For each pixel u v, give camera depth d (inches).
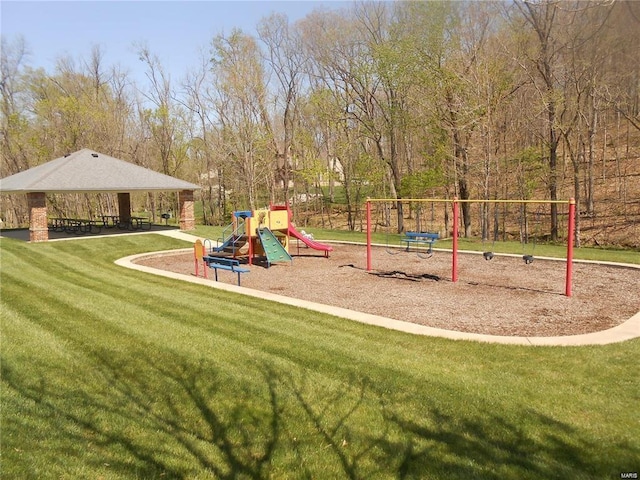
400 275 478.0
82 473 134.9
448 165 856.9
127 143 1526.8
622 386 184.5
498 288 406.0
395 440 150.2
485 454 140.8
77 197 1483.8
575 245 878.4
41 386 194.2
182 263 585.6
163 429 161.2
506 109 867.4
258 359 221.0
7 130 1395.2
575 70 697.6
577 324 293.4
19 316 298.8
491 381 191.2
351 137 1227.2
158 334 260.5
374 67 993.5
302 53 1398.9
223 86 1296.8
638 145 1291.8
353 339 251.3
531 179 894.4
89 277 449.4
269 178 1450.5
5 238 792.3
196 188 885.8
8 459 140.9
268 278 482.0
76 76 1498.5
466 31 807.7
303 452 145.9
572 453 140.1
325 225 1487.5
